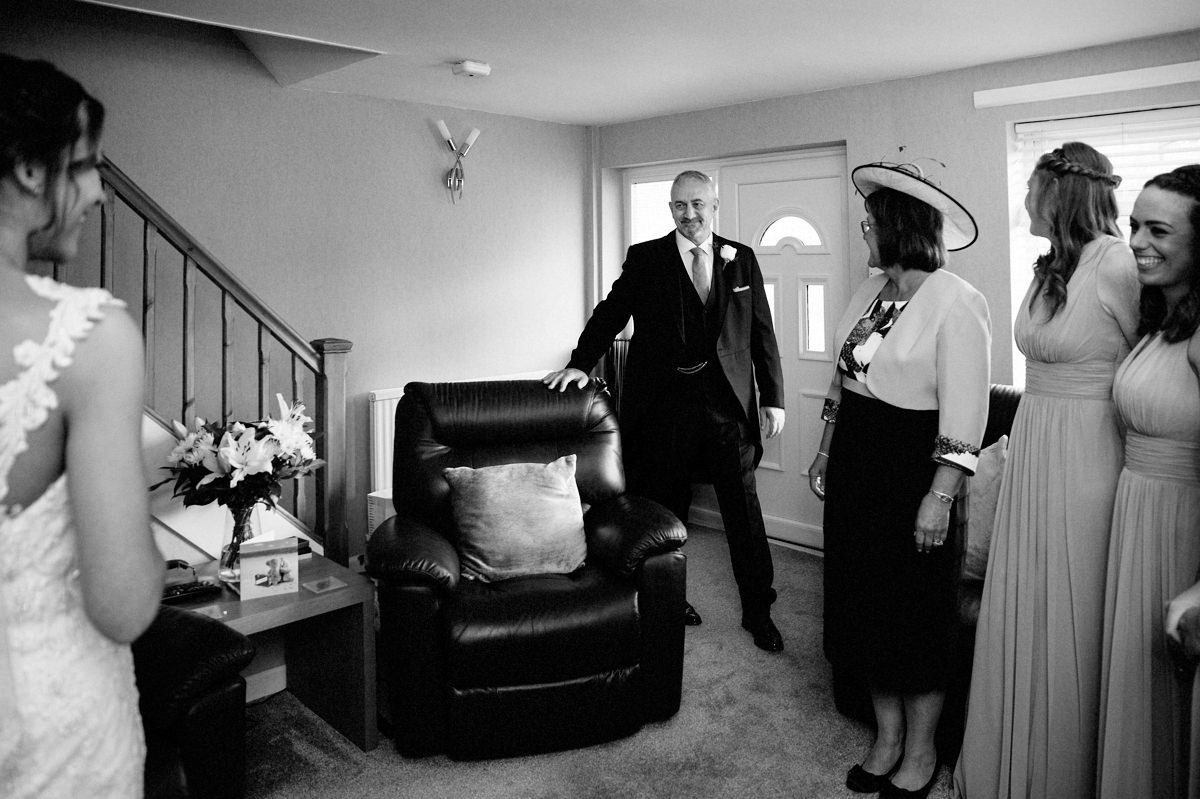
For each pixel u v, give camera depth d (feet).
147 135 11.23
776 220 14.51
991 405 9.45
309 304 12.97
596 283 16.67
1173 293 5.32
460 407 9.64
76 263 10.72
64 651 3.18
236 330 12.15
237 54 12.01
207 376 11.97
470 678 7.57
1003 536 6.56
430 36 10.13
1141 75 10.27
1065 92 10.85
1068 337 6.01
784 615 11.39
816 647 10.32
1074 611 6.07
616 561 8.27
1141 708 5.56
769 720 8.56
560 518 8.69
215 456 7.85
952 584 6.92
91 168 3.22
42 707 3.12
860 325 7.22
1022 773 6.42
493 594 7.89
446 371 14.73
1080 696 6.09
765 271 14.73
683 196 10.41
